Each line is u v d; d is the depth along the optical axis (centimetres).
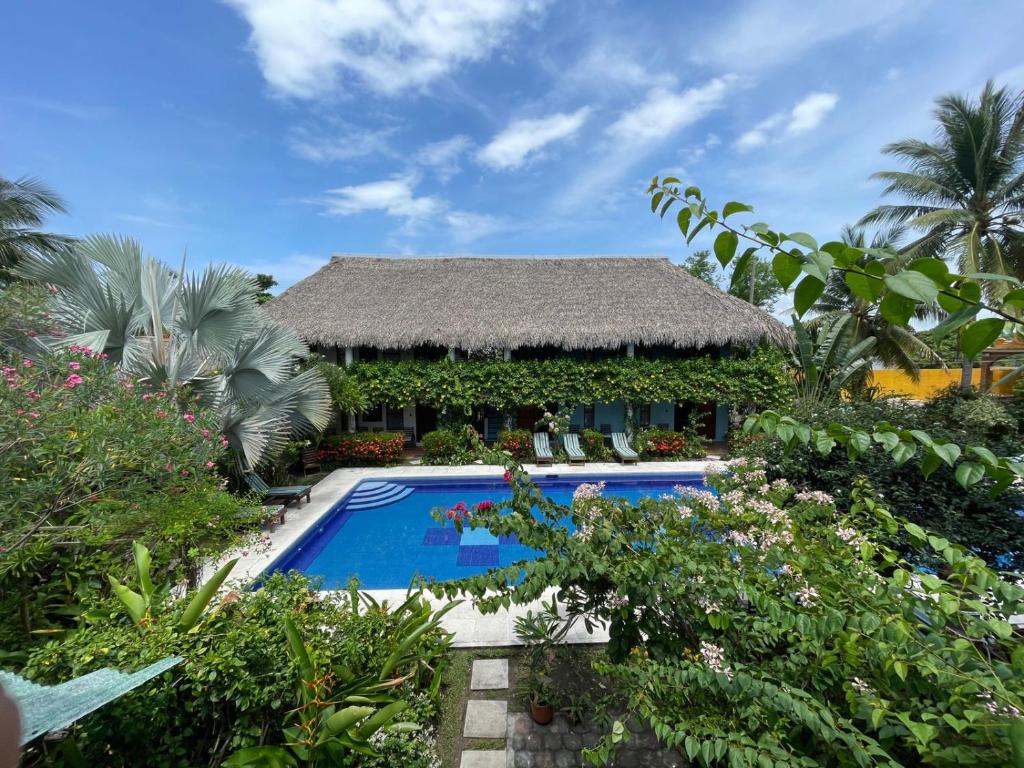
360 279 1623
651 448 1343
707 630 255
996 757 140
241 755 238
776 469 555
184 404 639
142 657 252
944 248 1527
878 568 236
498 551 823
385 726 297
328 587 690
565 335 1358
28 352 454
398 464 1323
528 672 415
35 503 326
